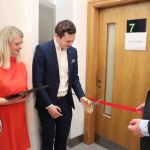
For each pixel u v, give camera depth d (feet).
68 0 8.98
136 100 8.73
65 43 6.37
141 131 4.21
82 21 9.46
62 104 7.12
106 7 9.27
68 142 9.99
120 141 9.57
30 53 6.61
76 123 10.03
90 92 9.95
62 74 6.89
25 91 5.74
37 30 6.84
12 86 5.65
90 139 10.35
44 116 6.92
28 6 6.44
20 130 6.15
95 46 9.75
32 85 6.72
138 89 8.61
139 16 8.26
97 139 10.43
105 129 10.14
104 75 9.86
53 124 7.09
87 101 7.16
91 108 7.16
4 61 5.68
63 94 7.04
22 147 6.27
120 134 9.53
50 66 6.57
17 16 6.41
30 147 6.76
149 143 4.45
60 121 7.28
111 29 9.41
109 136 10.00
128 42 8.70
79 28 9.37
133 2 8.27
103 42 9.69
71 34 6.26
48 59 6.53
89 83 9.88
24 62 6.57
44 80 6.70
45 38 8.73
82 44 9.64
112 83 9.68
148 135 4.17
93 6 9.28
